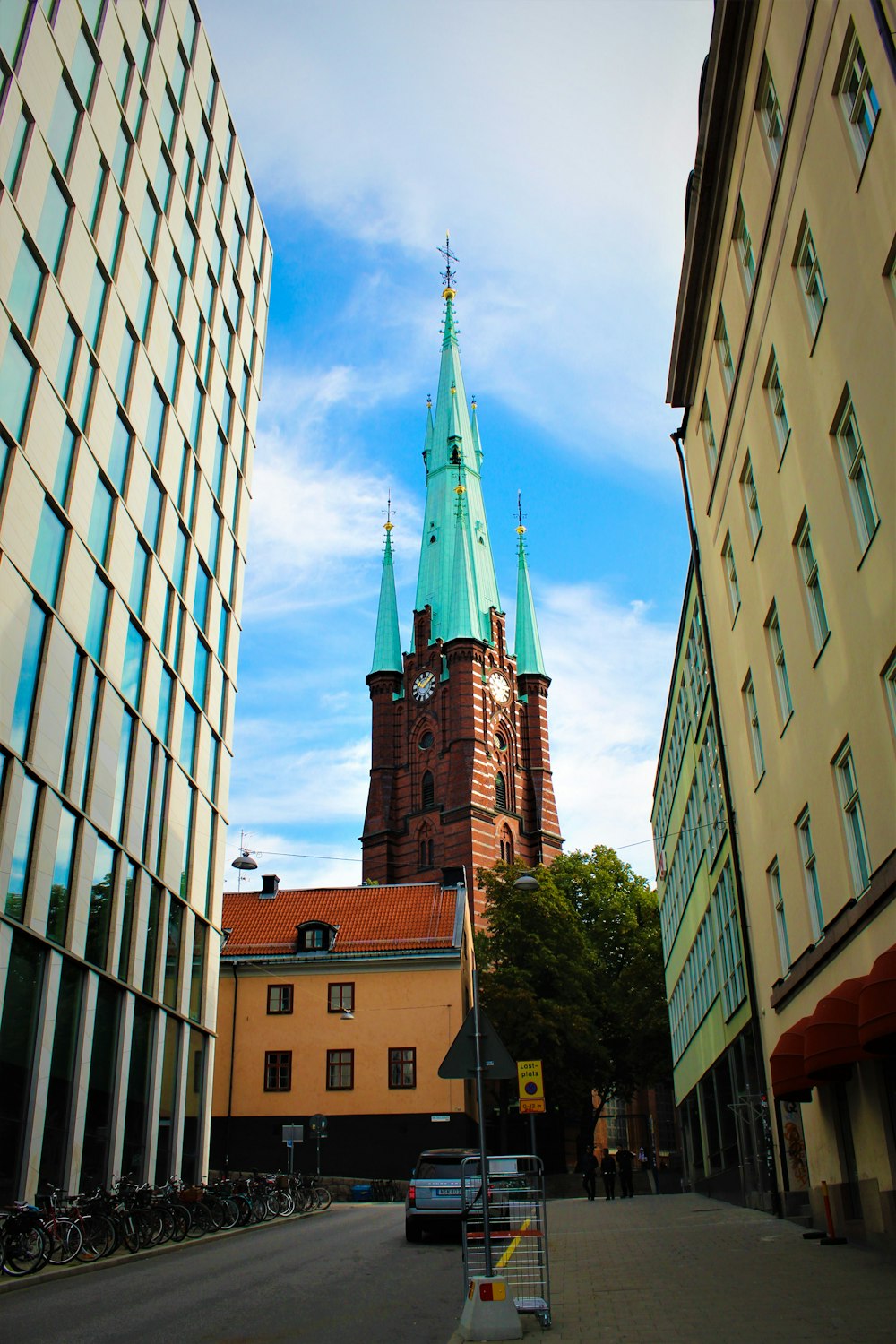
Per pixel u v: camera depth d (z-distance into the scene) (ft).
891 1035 37.32
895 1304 32.71
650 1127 265.34
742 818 74.43
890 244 38.52
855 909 46.60
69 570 71.92
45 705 67.51
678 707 111.55
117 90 84.43
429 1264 53.47
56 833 68.80
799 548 54.95
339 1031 153.79
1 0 64.44
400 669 364.99
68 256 73.36
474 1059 36.01
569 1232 69.97
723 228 64.08
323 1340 32.53
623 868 209.56
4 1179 60.85
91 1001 73.20
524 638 370.32
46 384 68.90
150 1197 67.46
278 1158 148.46
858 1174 49.80
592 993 180.65
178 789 95.71
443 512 375.25
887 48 36.88
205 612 106.52
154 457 91.40
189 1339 32.86
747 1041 79.15
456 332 408.67
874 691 43.98
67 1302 41.75
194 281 104.53
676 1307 35.04
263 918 174.40
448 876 187.93
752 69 55.01
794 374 52.06
